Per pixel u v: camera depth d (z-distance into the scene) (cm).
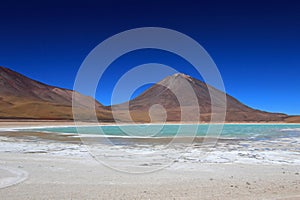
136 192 725
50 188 754
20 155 1386
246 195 705
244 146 2008
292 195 709
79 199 661
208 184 820
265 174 985
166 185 804
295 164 1220
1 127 5019
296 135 3447
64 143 2136
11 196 677
